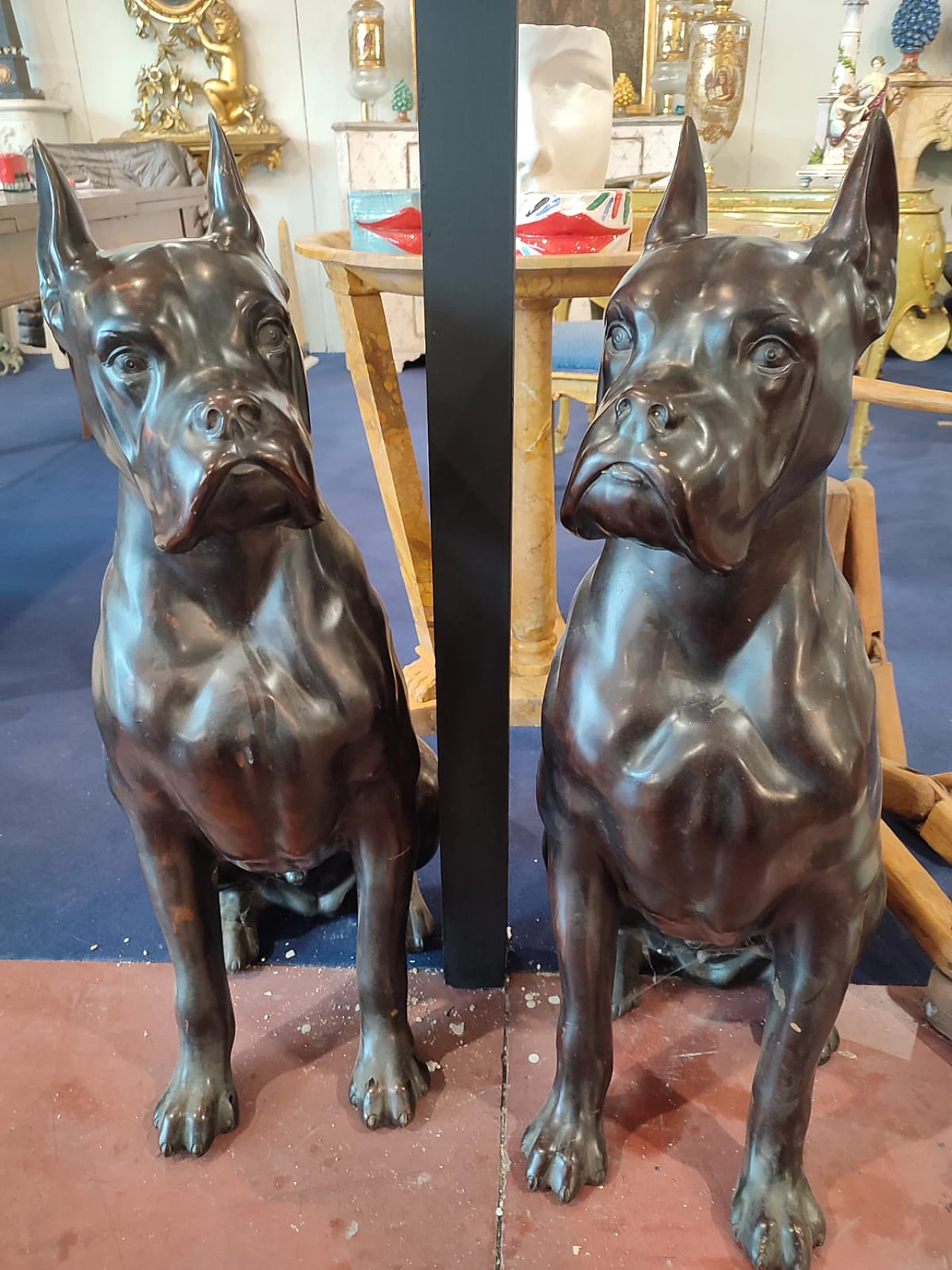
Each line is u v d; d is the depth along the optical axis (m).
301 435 0.74
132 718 0.84
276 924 1.32
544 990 1.20
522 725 1.80
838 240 0.67
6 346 4.89
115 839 1.54
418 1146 1.00
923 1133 1.01
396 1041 1.04
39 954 1.29
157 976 1.22
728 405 0.64
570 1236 0.92
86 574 2.58
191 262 0.74
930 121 4.30
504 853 1.10
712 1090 1.06
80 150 3.85
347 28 4.77
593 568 0.82
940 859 1.47
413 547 1.73
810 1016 0.84
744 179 5.02
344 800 0.92
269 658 0.84
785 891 0.80
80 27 4.75
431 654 1.81
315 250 1.47
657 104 4.50
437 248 0.84
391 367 1.62
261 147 4.94
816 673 0.74
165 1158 0.99
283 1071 1.09
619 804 0.78
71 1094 1.06
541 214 1.38
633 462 0.62
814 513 0.73
